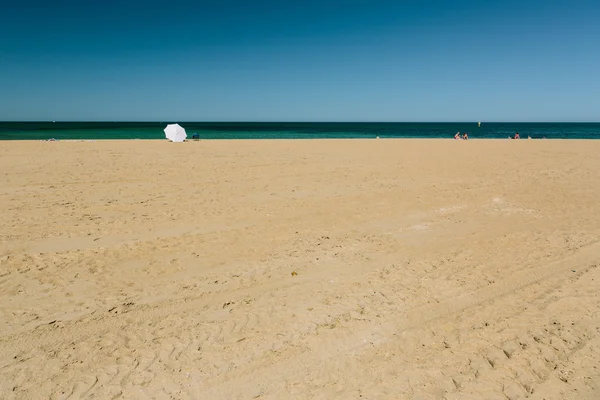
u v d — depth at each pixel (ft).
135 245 24.30
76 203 33.76
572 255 23.34
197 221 29.53
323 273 20.85
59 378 12.58
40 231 26.22
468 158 70.69
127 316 16.34
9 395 11.78
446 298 18.04
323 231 27.86
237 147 88.58
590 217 31.78
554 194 40.50
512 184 45.93
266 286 19.29
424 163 63.57
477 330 15.39
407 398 11.78
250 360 13.58
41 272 20.12
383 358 13.74
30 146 80.94
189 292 18.54
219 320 16.14
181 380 12.57
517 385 12.28
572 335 14.89
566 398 11.71
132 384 12.36
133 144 92.58
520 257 23.15
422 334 15.16
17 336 14.74
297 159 67.26
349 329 15.49
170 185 42.55
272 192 40.14
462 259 22.91
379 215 32.22
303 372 13.02
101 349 14.12
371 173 53.06
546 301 17.61
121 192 38.55
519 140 121.19
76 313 16.44
